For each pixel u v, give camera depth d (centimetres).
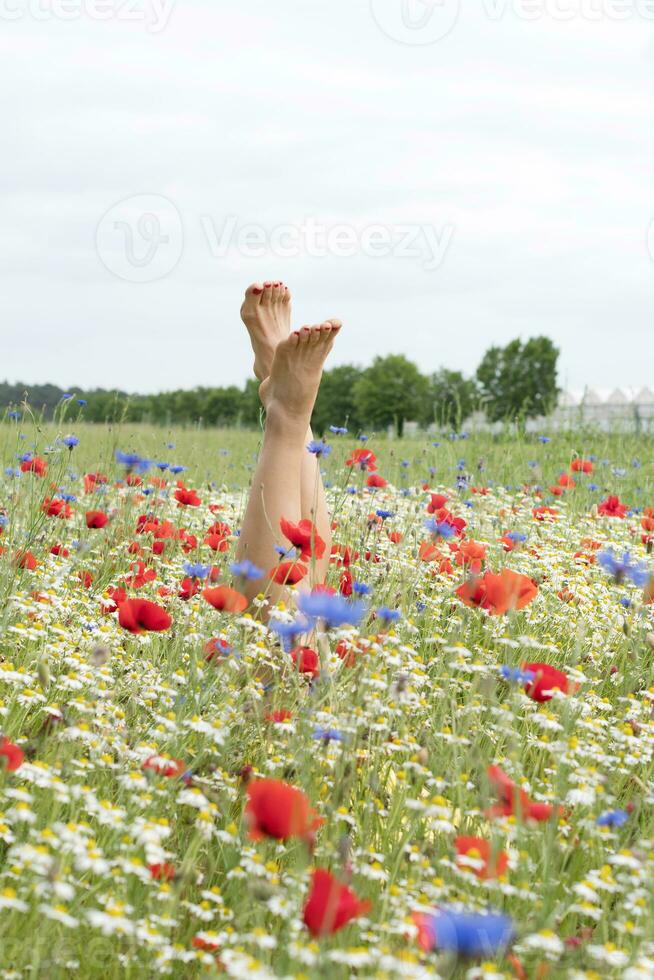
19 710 229
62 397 425
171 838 210
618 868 200
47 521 380
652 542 399
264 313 373
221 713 226
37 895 167
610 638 334
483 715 268
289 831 158
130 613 241
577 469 636
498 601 252
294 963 149
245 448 906
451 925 132
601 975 161
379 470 689
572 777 216
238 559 303
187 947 175
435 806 189
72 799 187
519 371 3803
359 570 347
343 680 239
